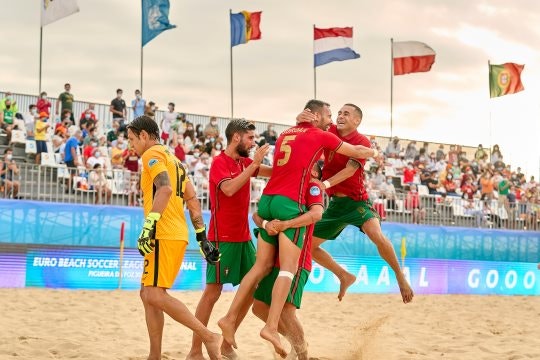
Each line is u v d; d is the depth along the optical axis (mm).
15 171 16000
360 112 7055
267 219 6094
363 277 18484
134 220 16234
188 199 6031
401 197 19922
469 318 12805
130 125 5887
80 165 17812
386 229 18984
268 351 7793
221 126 22391
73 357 6953
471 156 26141
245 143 6359
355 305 14961
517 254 21031
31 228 15305
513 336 9859
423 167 23672
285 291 5852
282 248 5953
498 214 21609
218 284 6434
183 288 16281
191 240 16484
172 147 19812
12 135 18922
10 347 7195
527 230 21688
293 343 6215
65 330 8906
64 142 18672
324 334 9953
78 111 20453
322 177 7160
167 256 5648
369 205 7316
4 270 15016
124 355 7145
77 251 15648
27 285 15188
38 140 18281
